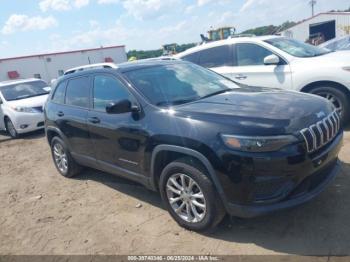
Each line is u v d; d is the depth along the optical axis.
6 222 4.66
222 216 3.46
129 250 3.57
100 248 3.69
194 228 3.65
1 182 6.35
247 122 3.21
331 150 3.42
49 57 29.14
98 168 5.03
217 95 4.16
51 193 5.43
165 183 3.80
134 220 4.15
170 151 3.62
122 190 5.11
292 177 3.10
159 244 3.59
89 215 4.46
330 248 3.12
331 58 6.21
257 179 3.09
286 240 3.33
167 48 25.88
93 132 4.70
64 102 5.48
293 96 3.91
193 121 3.42
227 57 7.25
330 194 3.98
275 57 6.48
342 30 32.28
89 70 5.00
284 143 3.07
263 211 3.12
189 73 4.74
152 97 4.00
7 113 9.99
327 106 3.73
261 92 4.19
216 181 3.26
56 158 6.11
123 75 4.34
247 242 3.39
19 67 27.72
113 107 3.85
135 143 3.99
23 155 8.07
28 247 3.95
